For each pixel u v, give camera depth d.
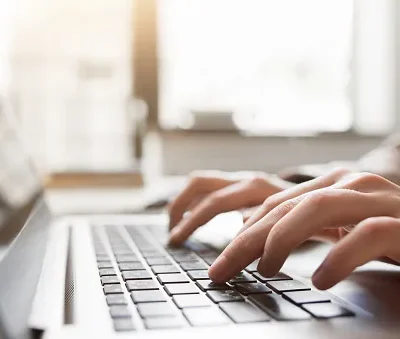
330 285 0.33
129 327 0.27
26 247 0.38
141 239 0.61
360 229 0.34
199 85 1.69
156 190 1.17
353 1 1.78
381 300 0.33
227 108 1.71
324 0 1.75
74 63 1.55
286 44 1.73
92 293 0.34
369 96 1.80
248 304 0.32
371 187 0.40
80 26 1.55
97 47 1.57
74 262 0.45
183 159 1.63
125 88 1.60
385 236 0.34
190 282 0.37
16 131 0.71
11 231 0.34
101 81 1.57
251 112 1.70
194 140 1.64
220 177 0.71
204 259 0.48
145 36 1.61
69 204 1.03
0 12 1.46
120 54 1.59
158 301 0.32
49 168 1.31
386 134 1.75
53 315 0.29
